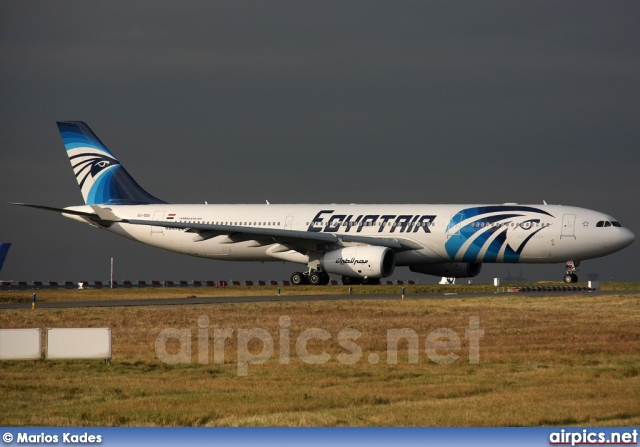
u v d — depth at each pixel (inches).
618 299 7003.0
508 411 3100.4
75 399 3356.3
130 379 3703.3
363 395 3344.0
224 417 3070.9
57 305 7027.6
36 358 4170.8
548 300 6953.7
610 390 3405.5
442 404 3211.1
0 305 7081.7
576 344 4512.8
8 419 3075.8
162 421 3031.5
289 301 7047.2
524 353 4261.8
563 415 3048.7
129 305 6889.8
